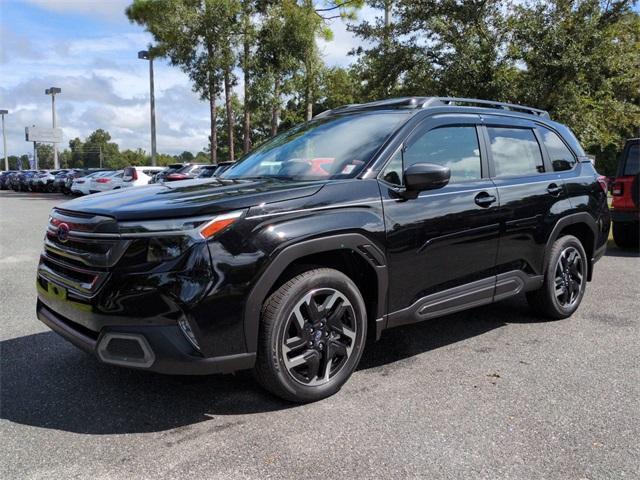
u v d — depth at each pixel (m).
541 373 3.79
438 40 14.91
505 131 4.62
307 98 22.52
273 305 3.09
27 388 3.54
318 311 3.28
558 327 4.86
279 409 3.24
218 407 3.27
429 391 3.49
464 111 4.32
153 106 32.06
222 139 51.56
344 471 2.58
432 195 3.81
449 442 2.85
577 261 5.15
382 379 3.69
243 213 3.00
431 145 3.97
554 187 4.80
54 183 35.09
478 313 5.32
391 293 3.60
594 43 13.27
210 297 2.86
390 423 3.06
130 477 2.54
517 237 4.43
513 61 14.00
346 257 3.50
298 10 21.14
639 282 6.64
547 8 13.55
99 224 2.97
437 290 3.89
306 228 3.14
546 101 13.51
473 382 3.63
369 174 3.56
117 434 2.95
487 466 2.63
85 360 4.04
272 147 4.52
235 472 2.58
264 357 3.10
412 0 14.74
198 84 22.52
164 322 2.83
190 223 2.88
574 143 5.40
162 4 21.11
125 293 2.86
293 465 2.63
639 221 8.58
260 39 21.84
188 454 2.74
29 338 4.56
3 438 2.90
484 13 13.97
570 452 2.75
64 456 2.72
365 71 16.98
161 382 3.64
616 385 3.58
